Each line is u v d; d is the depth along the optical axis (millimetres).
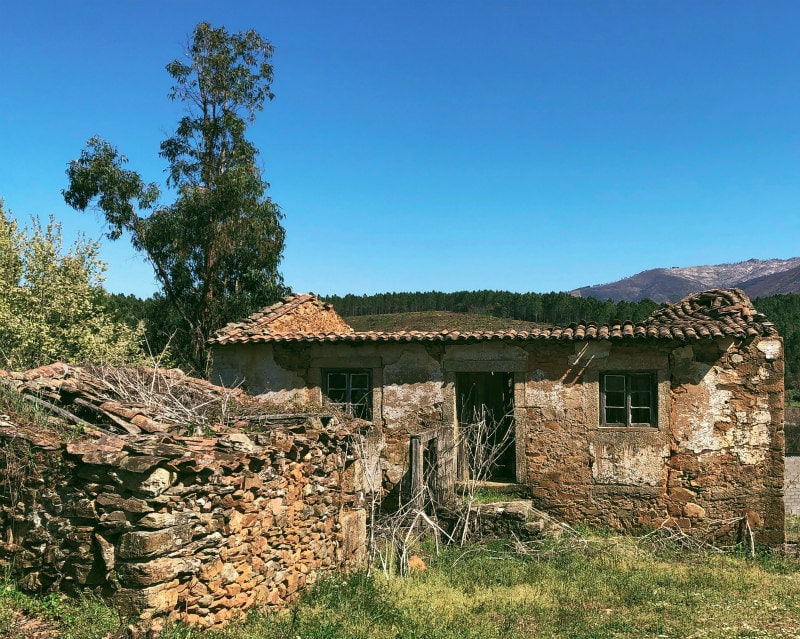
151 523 5414
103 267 21750
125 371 9086
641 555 10836
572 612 7746
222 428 7488
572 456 12508
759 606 8195
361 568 9117
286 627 6152
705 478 11977
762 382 11906
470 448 13562
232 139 23484
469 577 9344
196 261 22578
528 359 12781
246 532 6598
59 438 6188
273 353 13977
